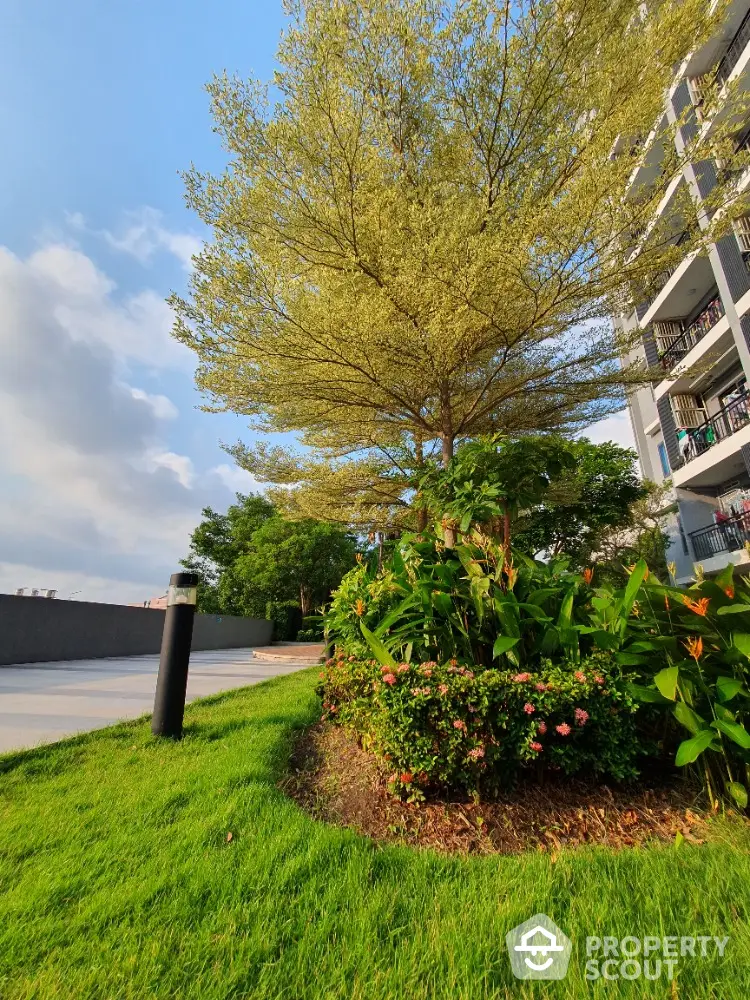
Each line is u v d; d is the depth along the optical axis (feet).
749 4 32.09
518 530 24.21
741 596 8.29
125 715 14.60
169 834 6.53
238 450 28.78
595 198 13.14
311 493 29.76
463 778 7.17
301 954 4.25
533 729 7.20
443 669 7.73
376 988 3.87
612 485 50.37
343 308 15.44
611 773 7.72
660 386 47.39
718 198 14.53
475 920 4.68
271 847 6.06
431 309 15.37
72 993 3.86
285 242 16.40
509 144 17.33
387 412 22.48
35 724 13.25
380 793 7.93
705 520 45.32
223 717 13.50
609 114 14.67
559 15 14.49
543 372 20.45
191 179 15.26
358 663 9.71
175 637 11.93
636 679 7.96
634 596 8.21
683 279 43.11
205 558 96.17
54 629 35.32
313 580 84.33
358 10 14.92
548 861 5.88
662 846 6.43
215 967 4.10
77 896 5.20
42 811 7.36
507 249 13.80
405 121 17.60
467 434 23.80
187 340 16.67
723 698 7.18
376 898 5.02
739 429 37.47
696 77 34.30
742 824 6.79
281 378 18.25
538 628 8.95
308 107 14.23
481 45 15.47
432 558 11.12
